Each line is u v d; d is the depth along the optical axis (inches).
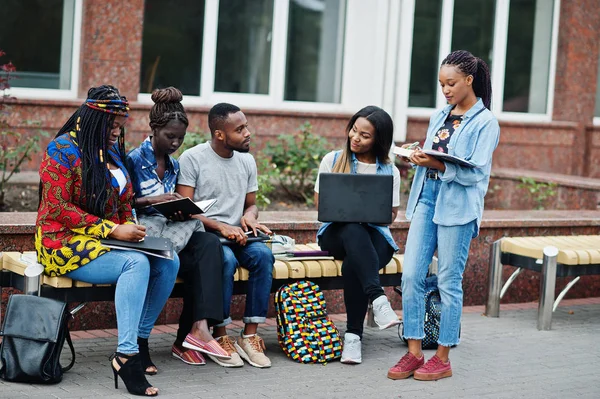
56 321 212.1
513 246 306.2
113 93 215.6
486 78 231.1
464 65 226.1
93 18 430.3
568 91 567.5
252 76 491.8
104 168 215.8
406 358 235.9
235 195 249.3
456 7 542.6
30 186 381.7
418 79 534.0
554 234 340.2
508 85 565.9
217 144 246.1
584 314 323.0
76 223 213.5
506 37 558.6
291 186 425.1
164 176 239.1
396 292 291.4
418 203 237.8
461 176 224.5
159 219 234.1
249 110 465.4
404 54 488.4
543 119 575.5
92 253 213.5
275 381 226.1
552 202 450.6
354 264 243.1
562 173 569.6
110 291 226.1
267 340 266.7
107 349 246.1
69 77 440.5
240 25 485.4
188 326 239.8
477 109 229.3
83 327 266.2
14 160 403.2
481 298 330.0
